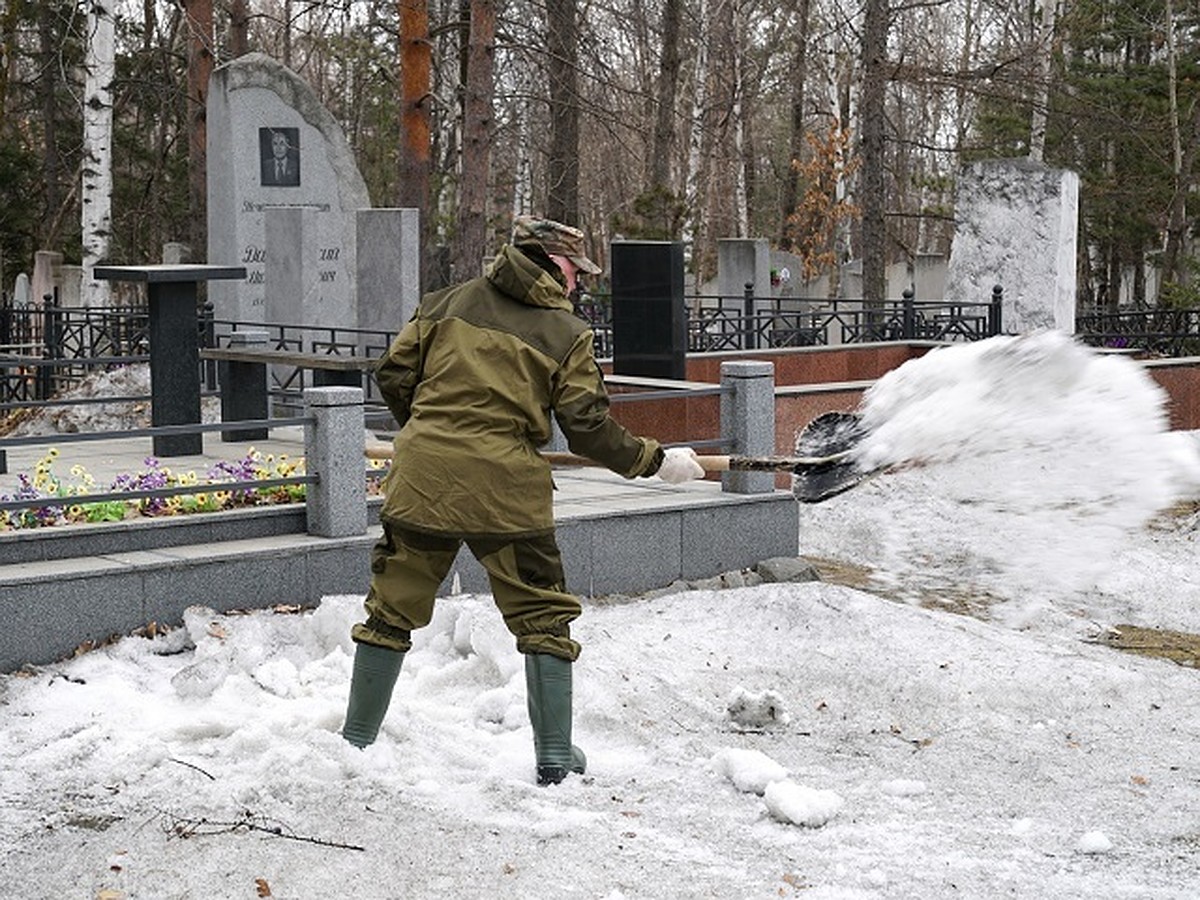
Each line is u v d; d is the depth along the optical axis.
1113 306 31.88
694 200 38.47
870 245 29.00
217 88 18.77
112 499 7.73
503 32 28.67
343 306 19.42
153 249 38.38
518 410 5.96
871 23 28.59
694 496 9.80
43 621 7.27
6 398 17.86
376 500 8.71
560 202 29.92
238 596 7.84
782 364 18.22
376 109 40.84
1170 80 36.09
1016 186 21.92
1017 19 36.88
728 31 37.00
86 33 27.47
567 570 8.92
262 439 12.55
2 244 40.00
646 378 13.12
